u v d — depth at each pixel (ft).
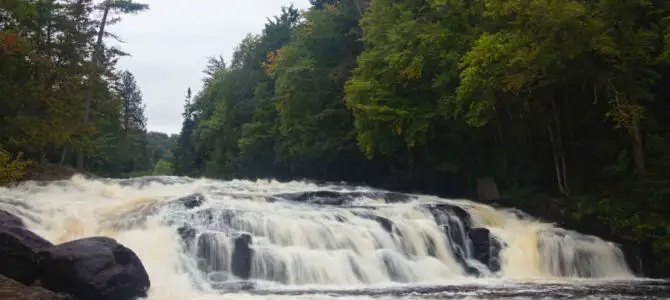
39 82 113.50
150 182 108.78
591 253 67.87
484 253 67.62
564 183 91.56
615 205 77.46
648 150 83.97
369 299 44.73
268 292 48.52
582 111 95.50
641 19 82.84
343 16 155.53
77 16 138.62
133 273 43.09
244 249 55.83
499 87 86.02
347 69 147.54
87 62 134.62
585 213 77.61
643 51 77.71
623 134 88.79
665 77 89.97
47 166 124.06
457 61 98.73
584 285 55.42
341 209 69.97
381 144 114.83
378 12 121.19
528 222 81.97
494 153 107.65
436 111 104.94
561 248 67.67
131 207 67.67
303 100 153.69
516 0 77.10
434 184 120.67
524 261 66.80
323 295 47.01
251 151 200.03
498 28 94.27
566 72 84.02
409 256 63.67
